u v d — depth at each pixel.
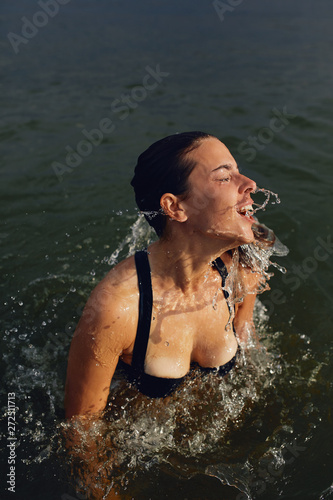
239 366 2.26
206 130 5.05
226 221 1.68
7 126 5.05
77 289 3.00
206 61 7.66
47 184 4.04
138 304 1.79
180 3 14.06
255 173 4.25
